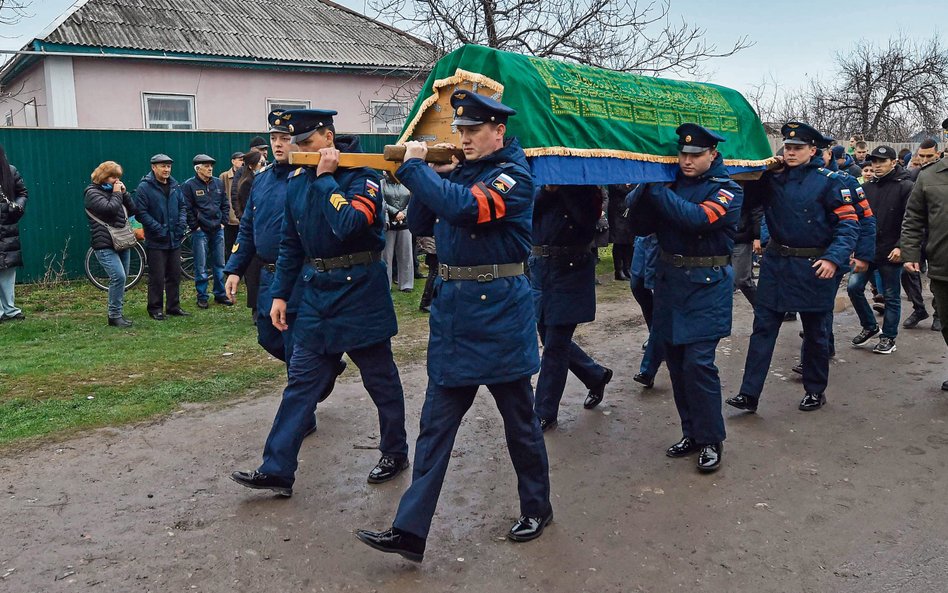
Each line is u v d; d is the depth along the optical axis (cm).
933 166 542
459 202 299
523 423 337
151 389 564
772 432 484
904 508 378
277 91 1498
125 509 374
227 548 338
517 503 383
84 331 770
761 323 514
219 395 554
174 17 1479
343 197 356
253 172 814
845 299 860
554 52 1186
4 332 759
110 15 1414
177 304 861
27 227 1037
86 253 1070
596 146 390
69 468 423
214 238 916
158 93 1388
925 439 470
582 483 409
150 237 823
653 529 357
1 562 325
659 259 441
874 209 668
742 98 528
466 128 316
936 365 635
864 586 310
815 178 496
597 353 689
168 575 316
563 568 323
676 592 306
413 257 1046
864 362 648
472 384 320
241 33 1503
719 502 385
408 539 313
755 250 744
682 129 420
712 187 419
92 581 312
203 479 410
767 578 316
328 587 309
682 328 425
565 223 454
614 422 504
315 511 374
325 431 482
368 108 1574
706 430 424
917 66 2702
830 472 422
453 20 1144
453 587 310
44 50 1266
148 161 1107
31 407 521
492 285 321
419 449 326
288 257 394
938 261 532
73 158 1057
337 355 391
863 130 2705
